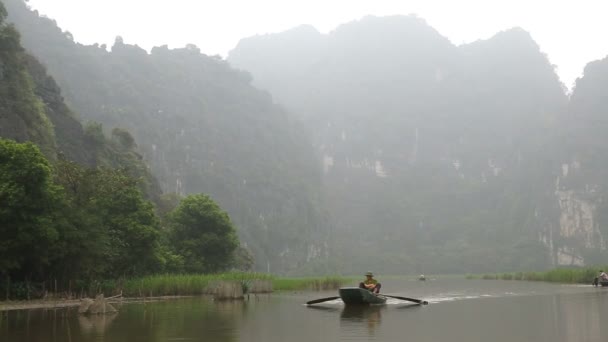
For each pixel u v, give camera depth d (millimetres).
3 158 29672
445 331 16891
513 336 15734
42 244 29734
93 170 43719
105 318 21406
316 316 22109
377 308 26875
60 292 33219
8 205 28375
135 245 42156
